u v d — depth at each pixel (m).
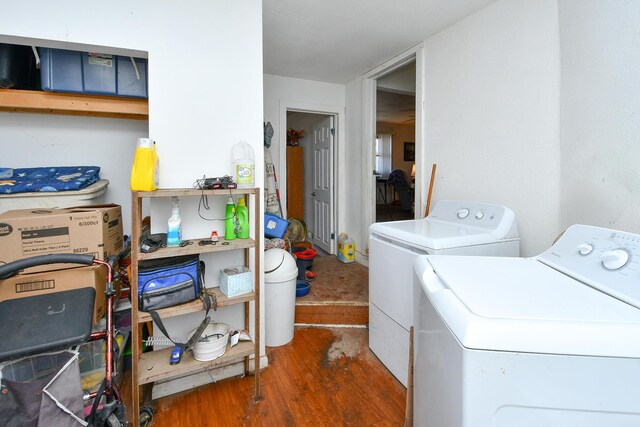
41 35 1.46
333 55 2.97
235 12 1.81
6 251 1.38
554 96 1.72
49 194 1.84
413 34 2.52
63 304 1.18
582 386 0.67
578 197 1.55
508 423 0.70
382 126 8.46
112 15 1.56
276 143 3.62
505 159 2.01
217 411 1.62
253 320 1.96
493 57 2.07
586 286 0.95
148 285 1.46
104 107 1.81
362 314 2.56
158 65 1.65
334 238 4.13
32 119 2.10
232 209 1.75
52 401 1.01
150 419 1.55
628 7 1.24
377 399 1.71
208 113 1.76
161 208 1.72
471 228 1.87
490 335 0.69
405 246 1.76
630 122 1.25
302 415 1.60
